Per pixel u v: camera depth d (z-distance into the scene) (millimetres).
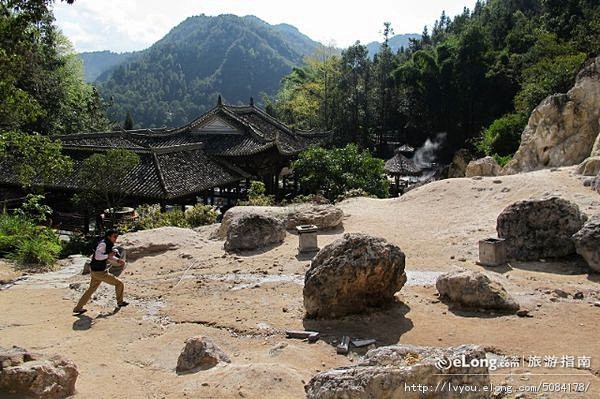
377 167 30625
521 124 35719
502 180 20234
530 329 8727
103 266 11297
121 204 26266
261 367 7285
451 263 13289
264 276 12820
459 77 54719
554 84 34312
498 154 36281
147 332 9977
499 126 36844
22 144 18875
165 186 25516
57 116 49656
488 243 12812
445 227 16719
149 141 37312
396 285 10180
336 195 29125
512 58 50906
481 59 53875
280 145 36062
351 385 5551
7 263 16375
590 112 23047
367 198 22578
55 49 49031
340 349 8375
